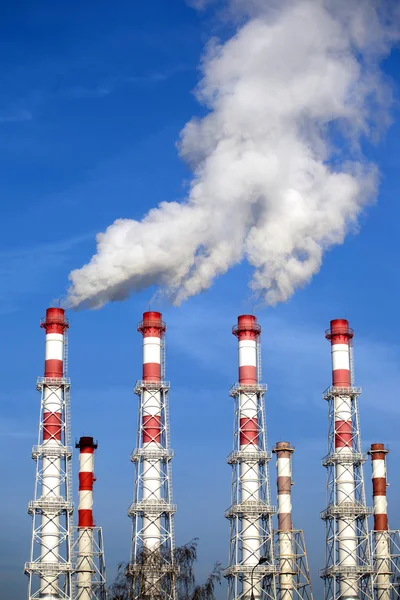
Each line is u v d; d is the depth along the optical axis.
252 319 190.75
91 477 197.12
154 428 183.12
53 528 180.38
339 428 191.25
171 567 162.25
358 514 187.38
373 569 186.00
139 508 178.00
